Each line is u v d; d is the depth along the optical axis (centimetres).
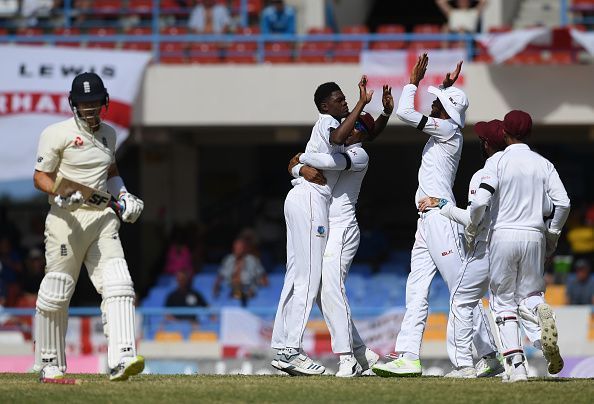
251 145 8719
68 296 3108
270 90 6988
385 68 6800
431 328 6619
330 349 6238
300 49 7238
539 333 3247
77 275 3128
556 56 7088
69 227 3044
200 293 7025
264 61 7250
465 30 7462
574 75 6856
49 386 2980
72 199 2975
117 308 3023
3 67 6775
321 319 6619
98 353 6262
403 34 7031
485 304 6138
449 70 6800
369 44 7362
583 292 6819
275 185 8719
